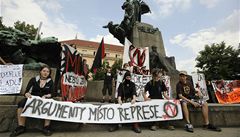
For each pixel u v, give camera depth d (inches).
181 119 172.9
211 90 320.5
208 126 167.2
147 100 172.2
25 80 198.8
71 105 148.6
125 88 175.8
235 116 189.5
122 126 169.5
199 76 298.5
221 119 185.0
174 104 171.2
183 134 146.3
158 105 167.6
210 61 1288.1
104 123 149.4
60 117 140.7
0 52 218.4
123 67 285.9
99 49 313.0
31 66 210.1
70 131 146.6
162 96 187.5
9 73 179.5
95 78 1146.7
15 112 141.8
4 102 157.0
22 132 131.5
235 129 169.6
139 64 303.1
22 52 241.6
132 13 473.7
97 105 155.1
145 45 444.5
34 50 244.4
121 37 483.2
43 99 140.9
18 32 229.9
